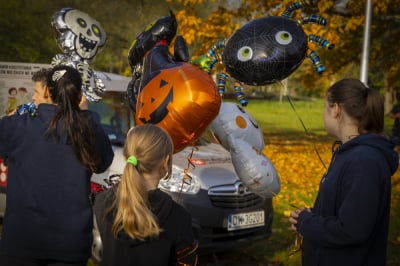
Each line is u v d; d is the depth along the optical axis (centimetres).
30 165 270
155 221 207
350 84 241
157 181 223
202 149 551
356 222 214
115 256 215
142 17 1664
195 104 284
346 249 229
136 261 212
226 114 379
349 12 1251
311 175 1062
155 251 211
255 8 1143
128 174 207
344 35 1384
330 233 223
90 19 374
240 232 485
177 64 308
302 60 314
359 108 236
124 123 579
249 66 308
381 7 1169
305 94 4112
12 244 268
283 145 1627
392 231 646
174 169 471
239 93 332
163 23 335
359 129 238
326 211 235
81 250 271
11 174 275
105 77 581
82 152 272
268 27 312
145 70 323
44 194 267
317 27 1006
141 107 303
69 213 269
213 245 464
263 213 505
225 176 484
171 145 225
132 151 215
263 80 315
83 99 316
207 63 328
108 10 1666
